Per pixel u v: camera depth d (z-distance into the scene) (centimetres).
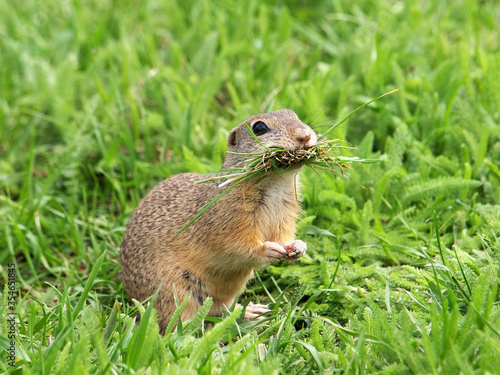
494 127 1066
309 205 1009
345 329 715
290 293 895
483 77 1169
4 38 1538
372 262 915
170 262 870
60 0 1662
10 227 1070
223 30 1440
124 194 1159
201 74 1377
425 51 1373
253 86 1312
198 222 860
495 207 926
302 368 686
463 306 757
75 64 1440
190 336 704
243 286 908
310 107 1154
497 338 643
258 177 841
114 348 694
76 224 1087
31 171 1142
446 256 799
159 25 1616
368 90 1242
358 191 1024
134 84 1338
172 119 1220
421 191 973
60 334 702
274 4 1616
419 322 688
